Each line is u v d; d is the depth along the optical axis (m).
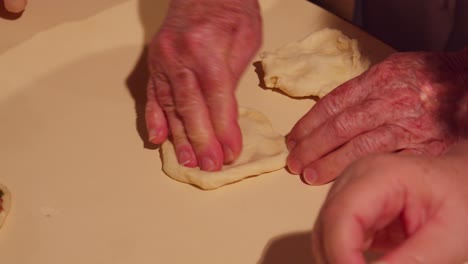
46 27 0.92
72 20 0.92
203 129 0.75
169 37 0.76
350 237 0.54
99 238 0.73
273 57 0.85
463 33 0.92
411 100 0.77
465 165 0.58
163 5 0.92
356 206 0.55
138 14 0.91
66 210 0.75
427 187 0.56
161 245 0.73
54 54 0.87
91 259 0.72
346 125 0.75
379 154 0.58
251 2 0.79
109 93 0.84
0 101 0.83
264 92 0.85
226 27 0.76
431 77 0.78
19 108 0.82
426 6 0.91
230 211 0.75
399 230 0.59
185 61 0.74
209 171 0.76
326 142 0.76
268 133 0.81
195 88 0.74
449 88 0.78
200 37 0.75
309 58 0.85
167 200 0.76
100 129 0.81
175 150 0.78
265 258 0.72
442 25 0.92
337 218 0.54
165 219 0.75
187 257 0.72
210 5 0.77
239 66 0.77
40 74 0.85
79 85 0.85
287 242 0.73
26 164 0.78
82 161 0.78
